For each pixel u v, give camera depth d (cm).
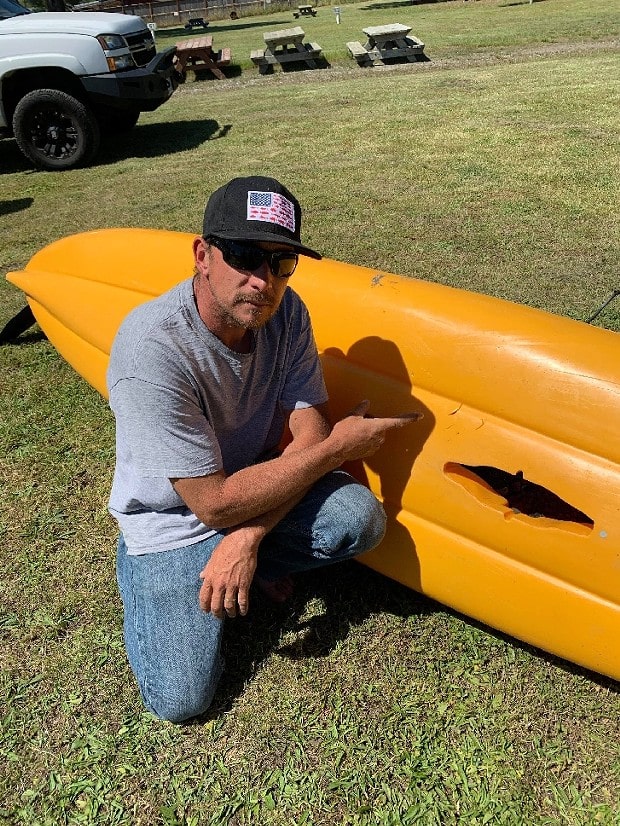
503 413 210
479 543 214
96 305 303
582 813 182
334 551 213
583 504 195
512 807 184
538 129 763
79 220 614
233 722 209
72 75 761
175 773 197
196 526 207
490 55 1319
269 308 182
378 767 195
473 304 226
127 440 191
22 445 331
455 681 216
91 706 215
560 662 220
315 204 601
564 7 1905
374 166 690
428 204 581
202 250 180
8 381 382
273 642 231
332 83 1188
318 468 201
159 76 812
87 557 267
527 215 545
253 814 187
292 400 216
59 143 787
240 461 220
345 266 262
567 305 415
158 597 204
